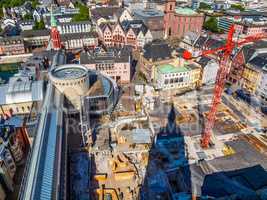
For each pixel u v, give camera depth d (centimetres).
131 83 18300
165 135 12888
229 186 9638
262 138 12731
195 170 10538
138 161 11550
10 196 10012
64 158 10025
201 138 12775
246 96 16488
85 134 13012
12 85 14300
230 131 13250
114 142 12650
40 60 19425
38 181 8119
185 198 9312
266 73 15512
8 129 11025
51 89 13750
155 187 10200
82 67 15162
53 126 11006
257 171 10338
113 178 10706
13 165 10706
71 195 9869
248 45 18762
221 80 10831
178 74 16900
